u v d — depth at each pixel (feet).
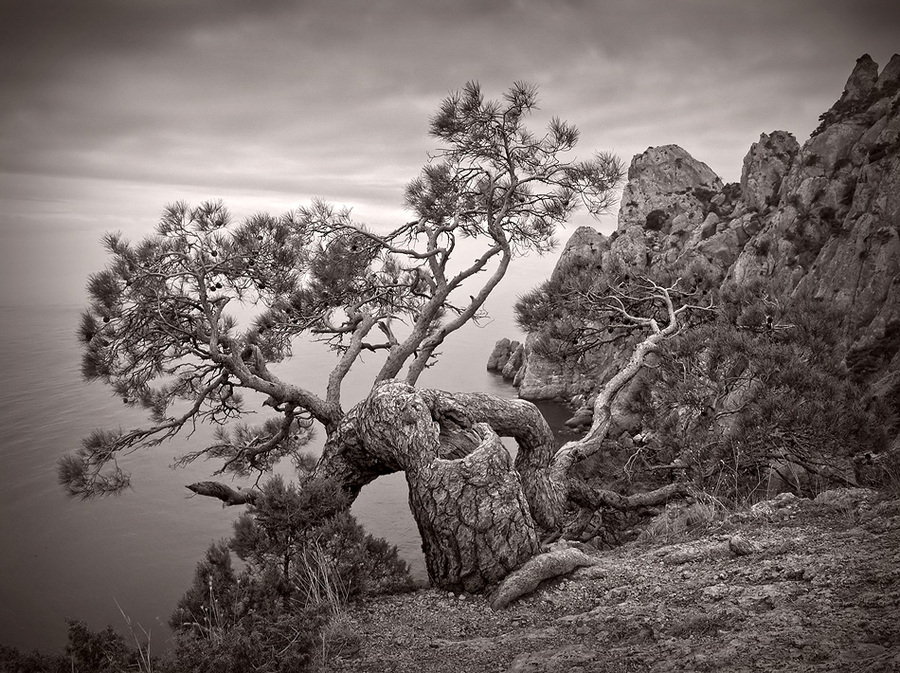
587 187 53.36
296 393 47.19
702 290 60.18
